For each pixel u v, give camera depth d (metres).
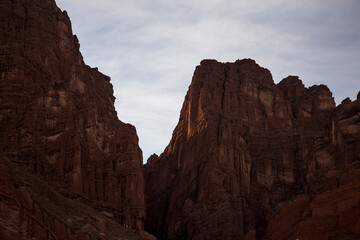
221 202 130.50
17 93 106.50
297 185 140.38
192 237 128.62
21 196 77.31
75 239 85.44
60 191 101.94
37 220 77.69
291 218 110.31
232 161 137.50
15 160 99.75
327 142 131.88
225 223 127.81
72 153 107.19
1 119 103.56
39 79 111.88
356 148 121.38
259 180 140.50
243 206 132.75
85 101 117.06
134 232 106.81
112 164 117.06
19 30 116.19
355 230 96.19
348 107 129.62
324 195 103.38
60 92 111.12
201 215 130.12
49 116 107.38
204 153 139.62
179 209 136.25
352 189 100.62
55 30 123.31
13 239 71.19
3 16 116.06
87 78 129.88
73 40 128.00
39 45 116.06
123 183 115.94
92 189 109.69
